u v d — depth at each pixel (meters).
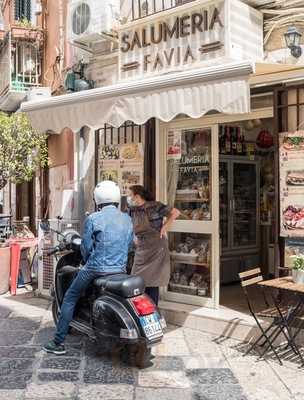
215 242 6.89
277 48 6.52
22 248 9.29
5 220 10.37
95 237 5.51
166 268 6.32
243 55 6.43
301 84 5.91
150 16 7.17
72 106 6.68
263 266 9.27
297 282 5.25
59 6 10.46
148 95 5.84
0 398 4.47
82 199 8.83
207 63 6.55
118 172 8.01
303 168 5.85
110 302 5.24
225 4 6.32
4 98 12.28
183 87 5.53
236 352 5.67
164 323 5.36
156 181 7.47
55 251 6.31
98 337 5.36
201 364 5.32
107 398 4.50
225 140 8.78
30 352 5.70
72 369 5.18
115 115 6.17
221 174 8.80
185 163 7.25
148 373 5.09
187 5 6.70
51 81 11.06
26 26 11.57
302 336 5.59
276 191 6.11
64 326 5.61
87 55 9.05
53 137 10.61
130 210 6.47
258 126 8.94
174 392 4.63
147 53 7.30
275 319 5.45
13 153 9.68
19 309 7.71
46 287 8.44
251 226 9.22
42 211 11.48
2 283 8.84
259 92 6.30
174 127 7.34
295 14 6.33
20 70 11.67
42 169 11.48
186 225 7.18
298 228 5.89
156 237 6.28
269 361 5.37
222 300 7.43
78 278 5.59
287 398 4.50
